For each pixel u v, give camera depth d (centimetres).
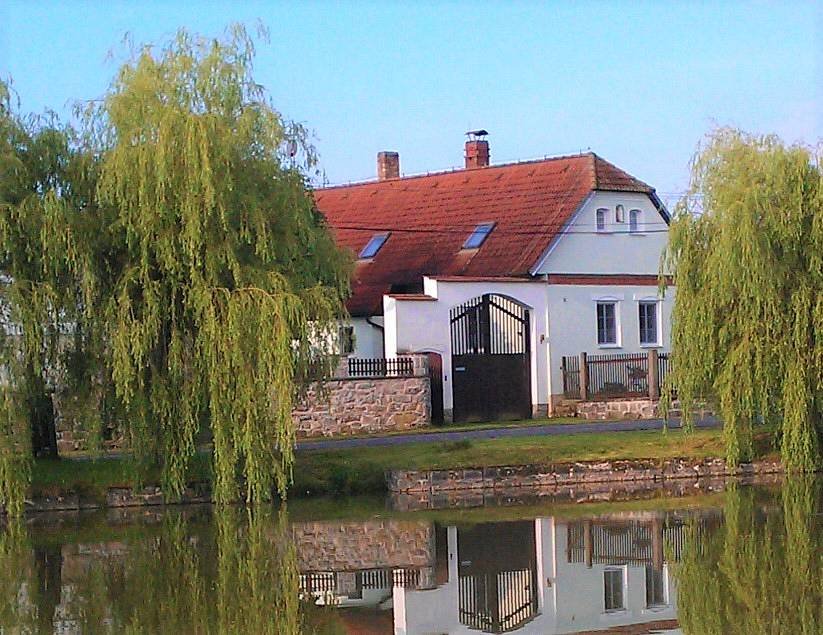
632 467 3200
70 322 2678
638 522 2564
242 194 2655
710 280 3080
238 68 2727
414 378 3925
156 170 2592
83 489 2847
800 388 3038
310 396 3544
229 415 2650
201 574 2125
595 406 4303
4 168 2609
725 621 1736
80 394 2723
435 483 3058
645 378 4341
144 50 2717
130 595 1964
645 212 4741
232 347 2612
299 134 2823
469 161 5706
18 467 2633
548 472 3153
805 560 2131
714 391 3159
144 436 2692
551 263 4447
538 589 1994
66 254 2591
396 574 2123
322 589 2012
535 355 4347
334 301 2789
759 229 3033
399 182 5303
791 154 3062
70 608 1875
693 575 2047
